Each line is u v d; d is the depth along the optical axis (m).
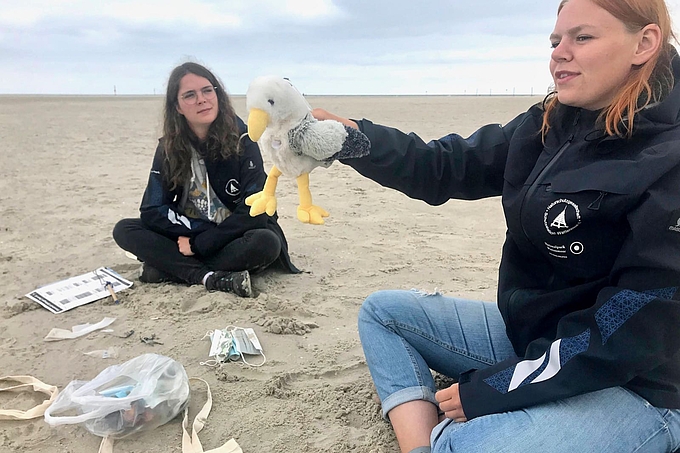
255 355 2.84
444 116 23.22
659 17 1.58
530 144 1.98
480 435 1.64
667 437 1.65
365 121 2.26
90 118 24.25
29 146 12.39
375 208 6.37
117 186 7.57
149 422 2.21
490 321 2.27
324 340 3.03
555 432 1.60
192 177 3.71
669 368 1.62
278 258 4.02
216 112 3.50
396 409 2.05
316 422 2.31
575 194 1.68
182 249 3.71
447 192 2.37
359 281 3.93
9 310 3.35
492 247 4.86
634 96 1.62
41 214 5.79
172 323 3.19
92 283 3.73
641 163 1.56
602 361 1.55
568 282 1.84
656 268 1.50
